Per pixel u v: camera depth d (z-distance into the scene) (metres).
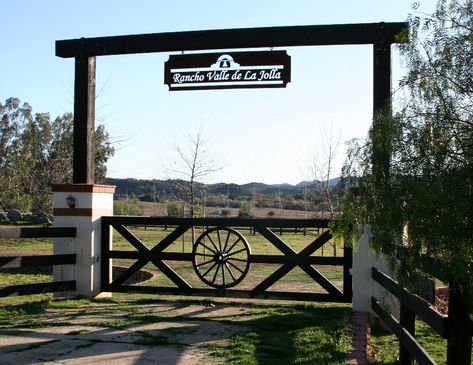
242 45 8.39
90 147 8.89
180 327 6.66
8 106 39.75
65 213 8.77
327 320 7.09
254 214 32.72
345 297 8.02
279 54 8.39
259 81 8.45
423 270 3.52
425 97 3.50
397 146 3.55
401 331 4.90
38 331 6.36
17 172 38.53
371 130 3.97
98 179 33.53
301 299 8.19
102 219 8.91
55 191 8.80
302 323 6.91
